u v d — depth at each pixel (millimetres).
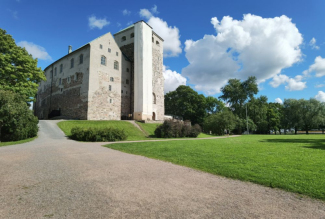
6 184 5191
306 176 5629
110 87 39938
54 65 46906
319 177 5492
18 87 24750
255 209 3707
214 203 3988
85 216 3406
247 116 50438
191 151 11094
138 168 7125
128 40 47406
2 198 4223
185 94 63469
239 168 6770
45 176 5977
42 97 52281
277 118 62625
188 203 3979
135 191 4664
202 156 9391
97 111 36844
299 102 55031
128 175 6129
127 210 3645
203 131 44281
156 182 5402
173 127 26844
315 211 3615
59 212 3562
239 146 13500
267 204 3945
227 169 6668
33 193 4527
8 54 25000
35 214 3484
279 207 3801
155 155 10078
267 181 5301
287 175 5781
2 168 6977
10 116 17625
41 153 10484
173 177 5930
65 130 25703
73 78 39719
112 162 8234
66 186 5031
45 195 4398
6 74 24562
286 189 4777
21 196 4340
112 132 20391
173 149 12062
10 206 3816
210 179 5738
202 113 62781
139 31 44062
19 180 5551
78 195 4402
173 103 66938
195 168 7152
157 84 48469
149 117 43156
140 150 11969
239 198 4262
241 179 5699
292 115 55438
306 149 11445
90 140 19625
